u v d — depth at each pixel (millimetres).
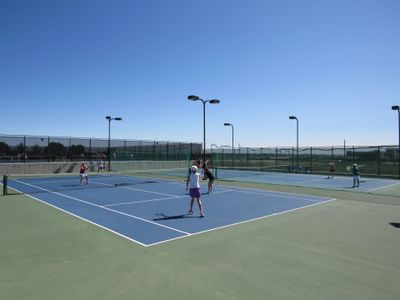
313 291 5586
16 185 22359
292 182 25391
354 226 10352
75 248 7957
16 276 6211
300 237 9016
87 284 5848
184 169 42156
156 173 34438
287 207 13805
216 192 18859
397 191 19812
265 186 22016
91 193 18141
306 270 6551
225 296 5375
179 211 12828
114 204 14430
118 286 5773
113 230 9758
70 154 36438
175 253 7609
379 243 8453
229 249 7926
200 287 5730
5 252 7629
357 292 5547
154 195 17344
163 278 6129
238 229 9914
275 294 5457
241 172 37344
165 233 9422
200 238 8906
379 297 5359
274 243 8430
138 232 9523
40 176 30062
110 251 7738
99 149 38531
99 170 35094
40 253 7574
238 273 6391
